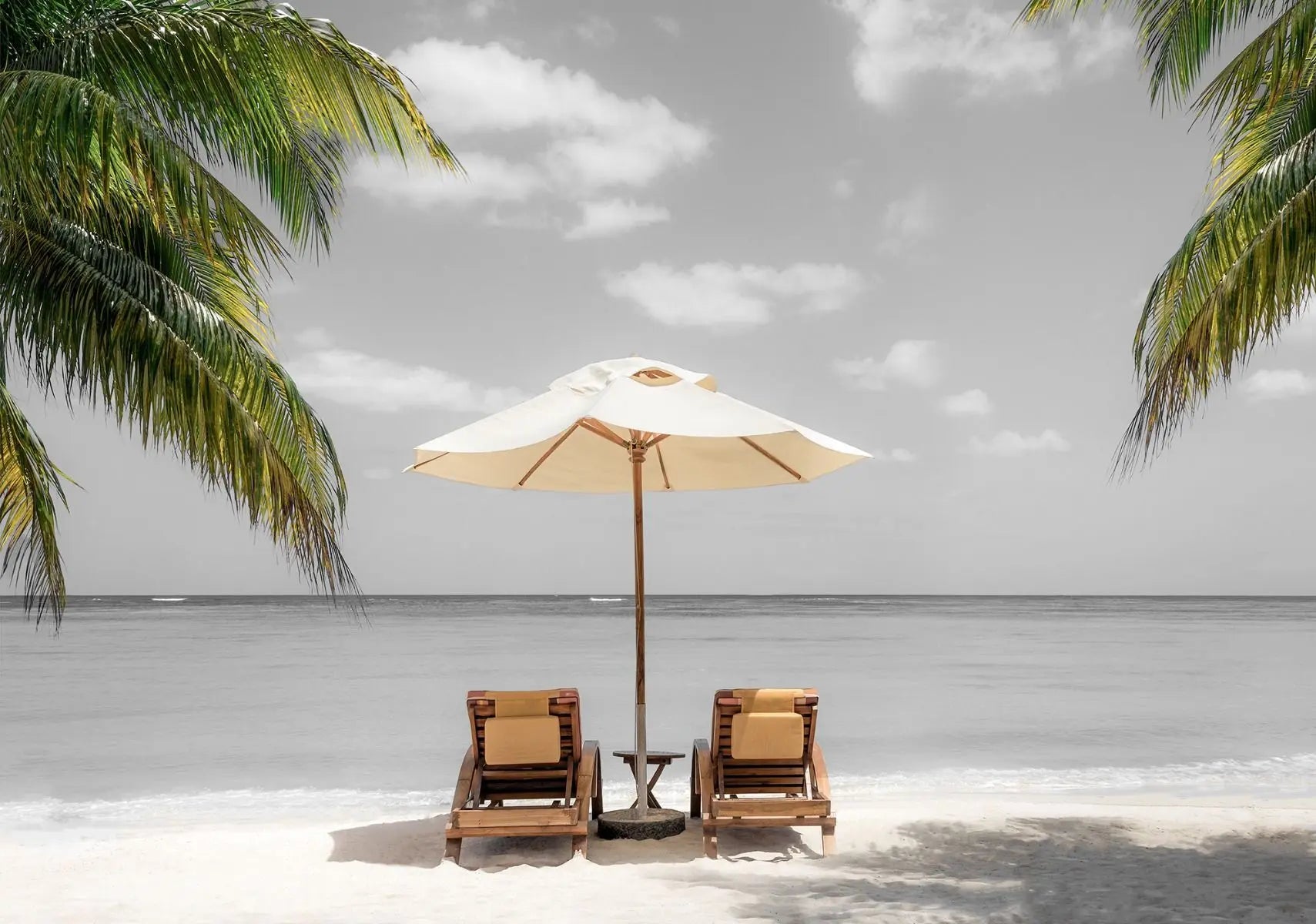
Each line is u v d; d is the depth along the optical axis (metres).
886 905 4.95
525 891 5.29
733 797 6.45
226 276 7.21
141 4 6.09
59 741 13.80
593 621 61.84
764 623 59.25
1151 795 9.73
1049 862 6.01
